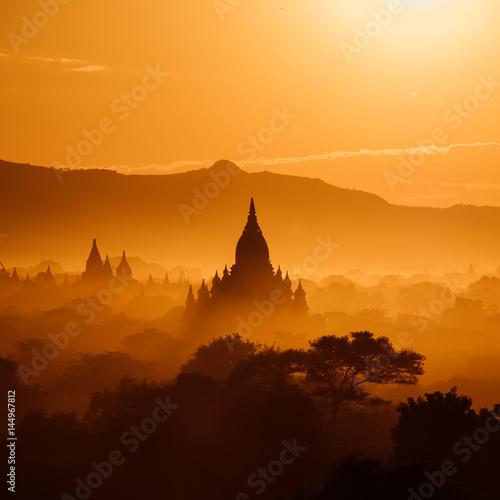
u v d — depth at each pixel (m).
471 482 89.50
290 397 128.38
